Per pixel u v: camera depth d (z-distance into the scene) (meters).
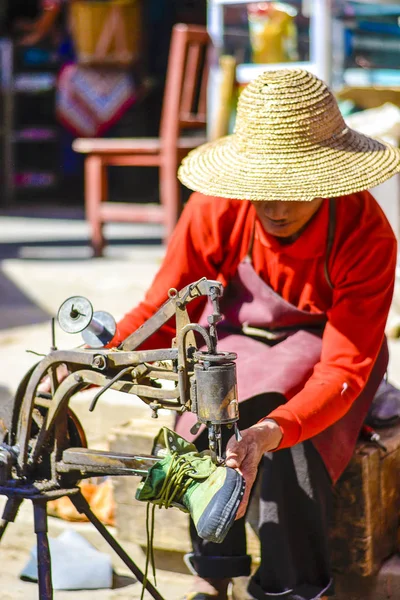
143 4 12.81
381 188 5.66
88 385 2.32
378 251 2.53
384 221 2.61
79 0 10.80
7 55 13.62
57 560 3.00
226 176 2.47
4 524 2.28
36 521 2.24
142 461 2.15
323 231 2.54
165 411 3.25
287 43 7.39
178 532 2.97
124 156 8.23
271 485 2.55
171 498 2.07
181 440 2.21
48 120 14.88
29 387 2.25
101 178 8.45
